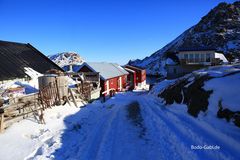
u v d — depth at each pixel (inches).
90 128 490.6
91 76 1300.4
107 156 332.2
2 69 848.3
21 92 703.1
